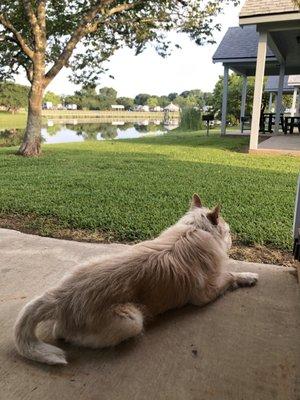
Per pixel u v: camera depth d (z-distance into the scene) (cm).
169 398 168
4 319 226
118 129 2581
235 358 196
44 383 176
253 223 396
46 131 2288
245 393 172
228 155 903
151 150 994
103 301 192
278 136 1461
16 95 4116
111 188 546
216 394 171
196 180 602
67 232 380
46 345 188
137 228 382
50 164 770
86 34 1009
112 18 1090
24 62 1076
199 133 1716
